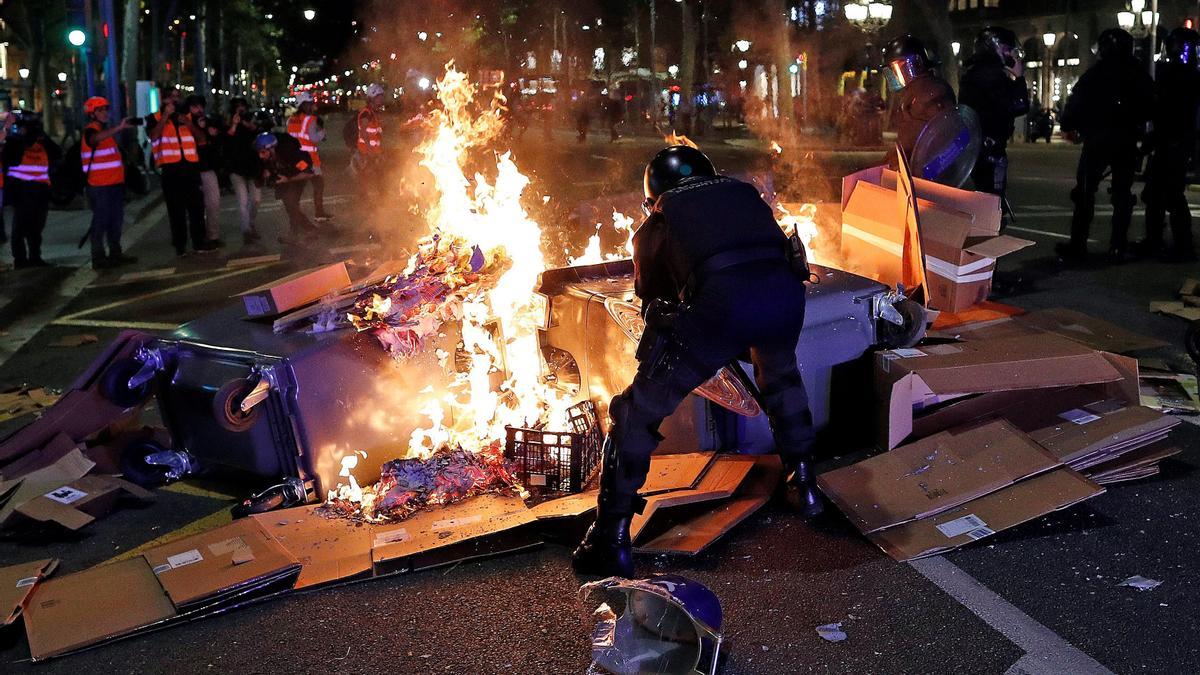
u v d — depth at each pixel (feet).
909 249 19.16
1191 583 11.96
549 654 11.13
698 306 12.05
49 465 16.21
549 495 14.75
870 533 13.23
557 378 16.48
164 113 44.34
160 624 11.98
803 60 134.21
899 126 25.07
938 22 108.47
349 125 58.34
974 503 13.51
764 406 13.69
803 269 12.72
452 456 15.14
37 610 12.21
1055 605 11.62
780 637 11.23
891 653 10.82
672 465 14.73
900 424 15.29
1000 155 28.27
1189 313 24.50
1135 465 14.62
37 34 133.49
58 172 58.08
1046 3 141.08
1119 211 31.73
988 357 15.34
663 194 12.73
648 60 183.11
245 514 14.94
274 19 298.76
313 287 16.53
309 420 14.83
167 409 16.29
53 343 28.14
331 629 11.85
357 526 14.19
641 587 10.50
